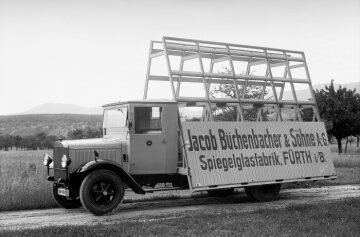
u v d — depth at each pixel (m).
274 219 9.52
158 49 13.94
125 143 11.93
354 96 38.44
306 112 34.62
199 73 13.33
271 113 16.09
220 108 14.88
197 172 12.23
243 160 13.19
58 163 11.67
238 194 15.30
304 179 14.41
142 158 11.97
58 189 11.77
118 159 11.81
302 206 11.12
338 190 15.84
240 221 9.34
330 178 15.12
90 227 8.83
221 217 9.91
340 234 8.12
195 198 14.40
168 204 13.09
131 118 11.87
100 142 11.74
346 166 25.17
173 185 12.74
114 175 11.14
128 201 13.59
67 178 11.23
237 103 13.80
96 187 10.99
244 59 15.29
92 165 10.86
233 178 12.84
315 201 13.27
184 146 12.26
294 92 15.38
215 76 13.65
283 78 15.27
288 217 9.76
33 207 12.28
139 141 11.91
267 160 13.70
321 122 15.57
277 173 13.79
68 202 12.16
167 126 12.27
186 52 14.12
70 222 10.13
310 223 8.99
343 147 52.62
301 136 14.77
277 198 14.30
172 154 12.32
